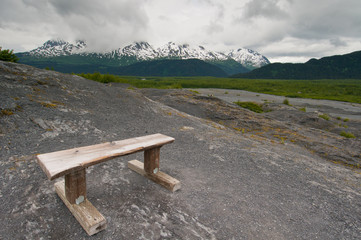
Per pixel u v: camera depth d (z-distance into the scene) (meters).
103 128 7.38
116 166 4.92
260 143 8.65
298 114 21.08
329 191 4.86
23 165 4.39
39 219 3.06
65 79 10.43
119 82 29.20
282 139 11.12
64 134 6.31
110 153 3.39
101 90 11.06
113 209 3.42
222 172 5.21
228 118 14.79
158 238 2.94
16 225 2.92
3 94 7.04
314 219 3.75
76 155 3.24
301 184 5.05
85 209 3.14
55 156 3.16
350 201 4.50
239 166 5.68
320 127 18.45
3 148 4.93
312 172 5.91
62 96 8.77
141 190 4.04
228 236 3.11
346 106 40.69
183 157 5.93
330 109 35.31
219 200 3.98
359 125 21.78
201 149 6.69
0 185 3.68
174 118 10.50
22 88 7.95
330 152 9.61
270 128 13.33
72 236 2.84
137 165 4.73
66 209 3.32
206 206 3.75
